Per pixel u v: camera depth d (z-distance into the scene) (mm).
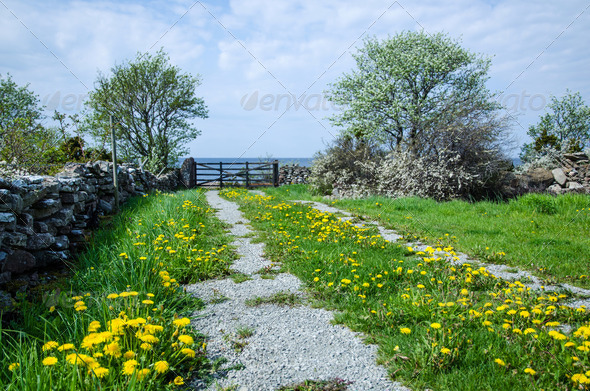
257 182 22484
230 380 2289
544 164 14836
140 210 7879
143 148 19812
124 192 9812
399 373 2324
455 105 13445
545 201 8844
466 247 5598
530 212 8656
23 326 2732
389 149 14984
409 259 4941
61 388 1864
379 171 14047
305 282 4078
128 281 3463
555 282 4082
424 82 16484
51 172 7562
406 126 15016
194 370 2379
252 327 3045
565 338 2385
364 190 14180
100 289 3443
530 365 2250
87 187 6027
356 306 3320
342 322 3119
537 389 2061
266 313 3328
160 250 4633
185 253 4703
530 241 5871
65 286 3609
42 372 1934
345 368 2428
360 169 15234
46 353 2207
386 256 4910
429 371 2270
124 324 2281
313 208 9781
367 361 2514
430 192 12422
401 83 16531
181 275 4180
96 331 2422
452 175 11914
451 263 4613
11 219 3439
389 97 16219
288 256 5055
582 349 2221
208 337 2854
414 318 2996
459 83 16953
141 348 2234
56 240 4367
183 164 20984
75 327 2477
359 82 17578
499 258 4957
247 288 3963
